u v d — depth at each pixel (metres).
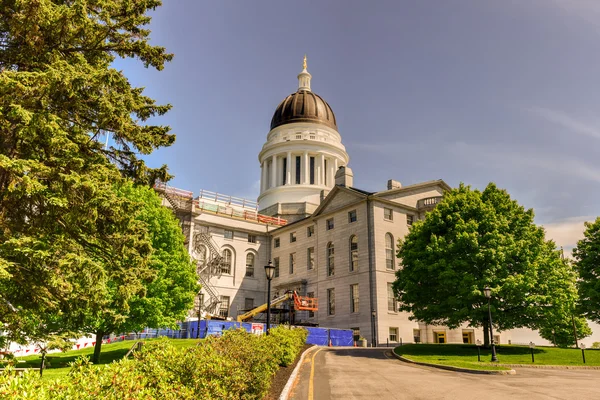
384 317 52.22
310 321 61.12
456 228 36.69
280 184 89.62
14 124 14.45
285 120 94.12
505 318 35.44
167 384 7.24
